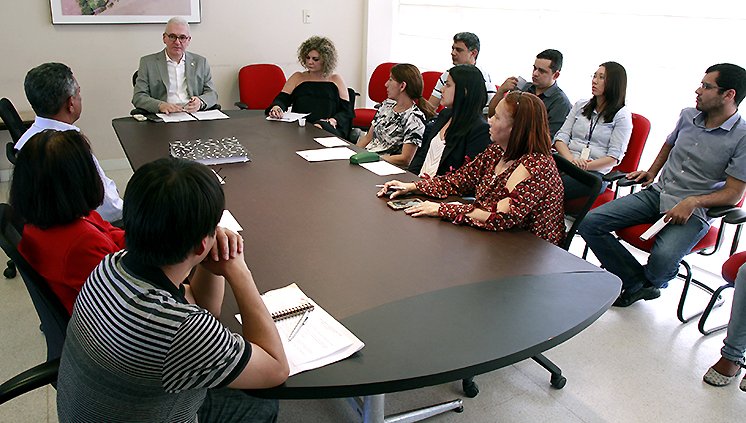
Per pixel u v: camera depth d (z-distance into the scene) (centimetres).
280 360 97
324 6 489
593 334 240
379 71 475
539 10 372
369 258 150
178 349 81
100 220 152
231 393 127
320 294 129
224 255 101
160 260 85
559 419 187
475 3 428
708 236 241
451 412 188
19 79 394
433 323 119
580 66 351
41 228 124
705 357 225
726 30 267
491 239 167
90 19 399
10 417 178
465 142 244
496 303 128
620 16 319
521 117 184
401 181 223
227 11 450
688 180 245
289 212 183
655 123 314
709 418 189
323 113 380
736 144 228
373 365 104
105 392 84
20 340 220
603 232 256
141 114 337
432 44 486
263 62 480
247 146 272
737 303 199
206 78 388
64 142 119
